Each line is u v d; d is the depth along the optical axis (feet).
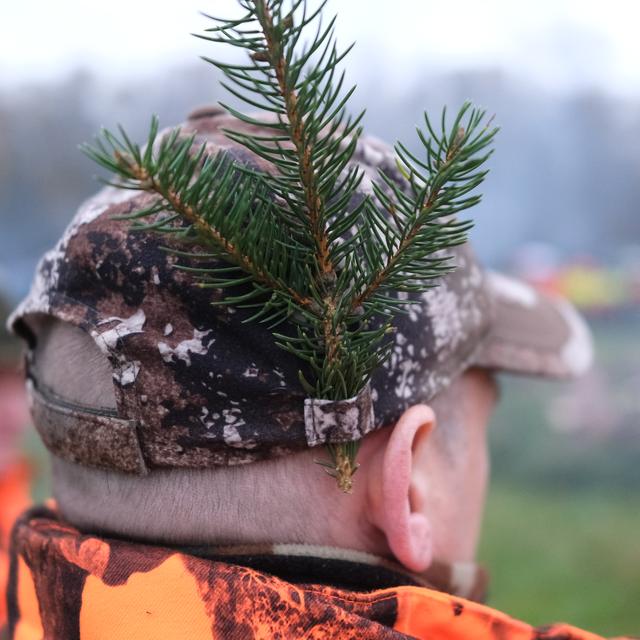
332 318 2.90
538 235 21.89
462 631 3.26
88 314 3.14
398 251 2.83
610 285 21.62
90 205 3.31
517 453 16.94
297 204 2.82
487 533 13.87
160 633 3.04
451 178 2.72
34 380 3.57
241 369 3.02
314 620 3.01
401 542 3.30
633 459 16.37
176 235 2.65
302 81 2.64
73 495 3.48
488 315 3.79
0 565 4.68
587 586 11.74
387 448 3.29
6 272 16.02
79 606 3.20
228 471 3.17
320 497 3.24
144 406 3.08
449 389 3.81
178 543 3.23
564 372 4.27
